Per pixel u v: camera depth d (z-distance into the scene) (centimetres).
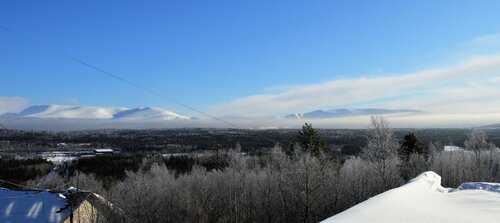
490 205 1532
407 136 7638
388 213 1209
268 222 5303
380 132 5391
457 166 6359
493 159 6719
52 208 4069
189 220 5916
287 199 5438
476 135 7356
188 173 8400
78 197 4231
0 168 8569
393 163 5456
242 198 5606
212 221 5972
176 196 6166
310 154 5922
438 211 1330
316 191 4959
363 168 6134
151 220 5381
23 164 9250
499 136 11494
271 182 5762
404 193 1612
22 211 3978
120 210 4797
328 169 5497
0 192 4425
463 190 2009
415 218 1187
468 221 1212
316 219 5128
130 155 10806
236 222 5259
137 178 5666
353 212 1189
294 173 5131
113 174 8788
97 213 4378
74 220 4066
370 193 5416
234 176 6203
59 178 8150
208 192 6244
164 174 7038
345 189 5644
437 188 2164
